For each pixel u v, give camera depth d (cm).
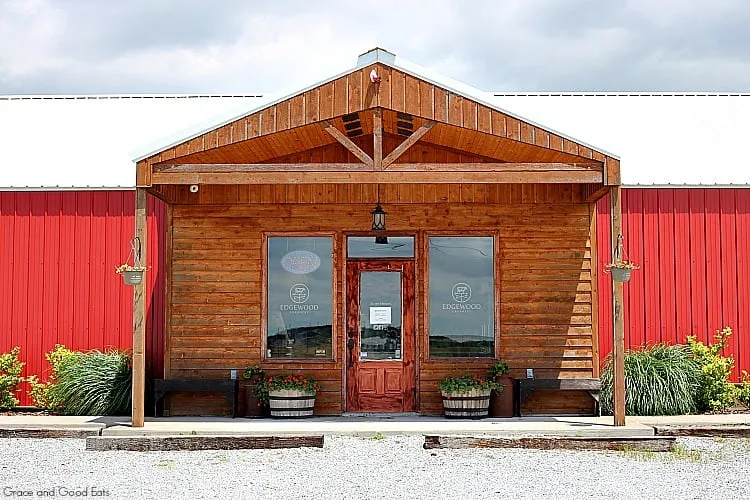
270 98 1141
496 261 1358
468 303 1361
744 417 1317
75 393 1362
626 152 1631
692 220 1562
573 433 1145
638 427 1148
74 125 1708
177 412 1348
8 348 1520
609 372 1374
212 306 1355
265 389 1315
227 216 1366
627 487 896
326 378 1352
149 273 1509
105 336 1518
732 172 1588
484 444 1115
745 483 916
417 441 1149
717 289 1554
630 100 1797
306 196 1365
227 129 1146
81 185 1536
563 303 1354
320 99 1137
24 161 1603
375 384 1361
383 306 1370
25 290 1527
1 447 1141
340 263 1364
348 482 917
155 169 1153
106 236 1530
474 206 1366
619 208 1159
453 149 1369
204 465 1015
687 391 1372
